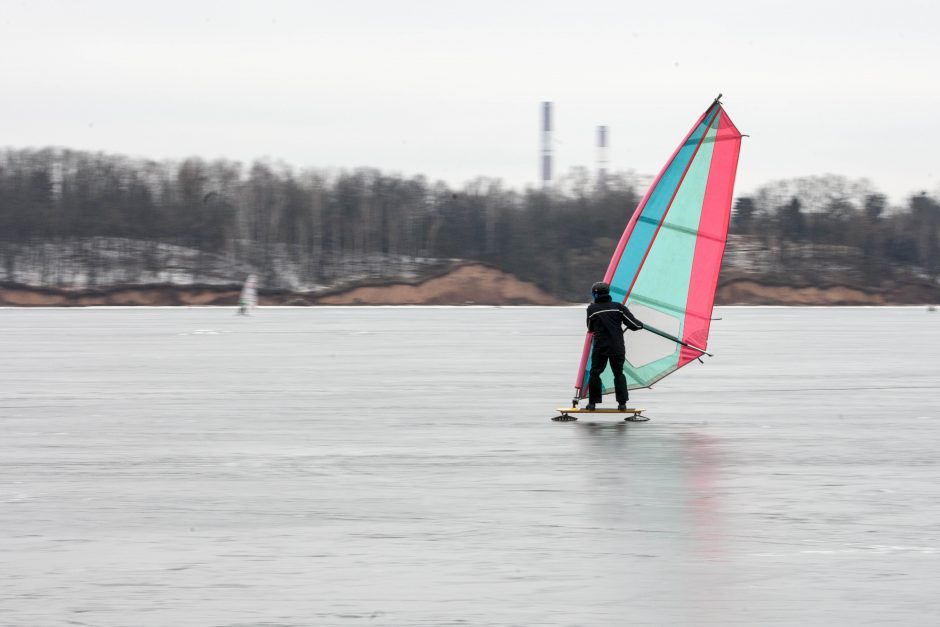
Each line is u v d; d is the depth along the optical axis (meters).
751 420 71.56
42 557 35.19
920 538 37.50
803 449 58.06
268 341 189.62
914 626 28.09
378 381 104.31
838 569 33.47
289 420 72.50
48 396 89.25
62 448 59.41
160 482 48.81
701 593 30.97
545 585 31.83
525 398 87.44
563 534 38.22
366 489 46.94
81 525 39.88
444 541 37.25
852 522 40.00
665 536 37.88
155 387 97.75
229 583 32.12
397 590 31.38
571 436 63.75
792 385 99.12
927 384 100.12
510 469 52.00
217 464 53.81
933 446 59.12
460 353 152.75
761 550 35.84
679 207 73.81
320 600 30.44
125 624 28.39
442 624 28.34
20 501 44.34
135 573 33.25
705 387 97.12
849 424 69.25
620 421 71.06
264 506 43.34
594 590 31.33
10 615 29.16
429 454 56.91
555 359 138.75
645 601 30.23
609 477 49.59
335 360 136.50
